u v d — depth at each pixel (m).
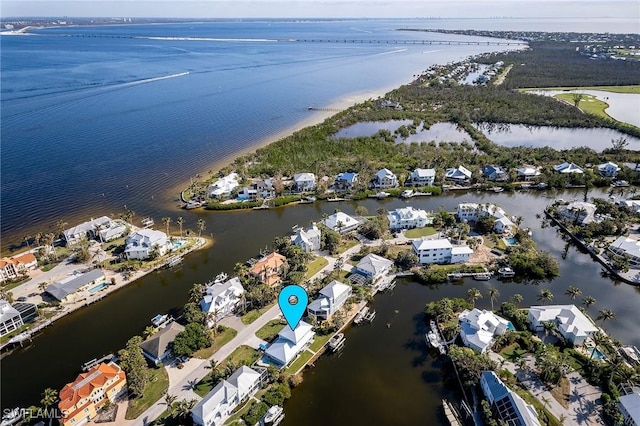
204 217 173.50
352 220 162.50
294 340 102.19
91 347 106.62
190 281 133.25
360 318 116.25
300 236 146.38
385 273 135.00
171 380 95.56
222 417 85.94
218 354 103.00
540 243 157.38
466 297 126.81
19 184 199.25
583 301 123.38
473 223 166.88
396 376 99.25
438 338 108.81
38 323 112.81
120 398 91.38
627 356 100.69
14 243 151.75
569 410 87.25
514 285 132.88
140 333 111.19
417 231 160.75
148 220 165.75
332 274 131.38
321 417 88.88
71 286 123.69
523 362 96.81
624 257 140.25
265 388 94.12
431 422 87.88
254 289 120.56
